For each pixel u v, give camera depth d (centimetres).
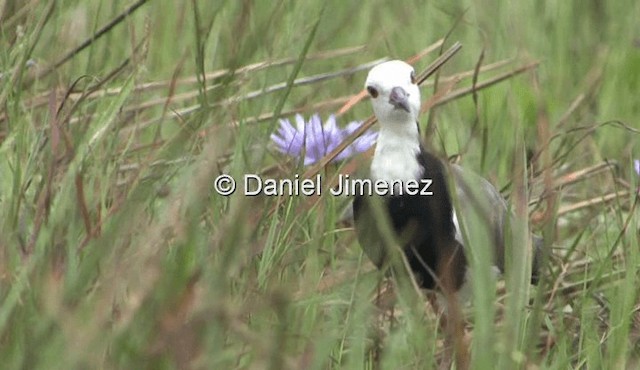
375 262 1072
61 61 1252
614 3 1658
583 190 1345
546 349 1004
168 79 1353
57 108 1125
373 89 1085
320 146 1145
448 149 1366
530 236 1047
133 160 1171
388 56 1509
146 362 770
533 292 1127
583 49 1627
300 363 798
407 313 928
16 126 1069
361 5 1600
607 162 1241
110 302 802
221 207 976
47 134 1085
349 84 1469
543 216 1174
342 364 954
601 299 1097
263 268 936
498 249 1090
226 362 818
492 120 1425
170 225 886
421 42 1569
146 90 1313
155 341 779
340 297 975
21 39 1185
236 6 1426
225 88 1122
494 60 1550
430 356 908
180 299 782
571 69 1600
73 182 920
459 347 919
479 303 892
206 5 1468
